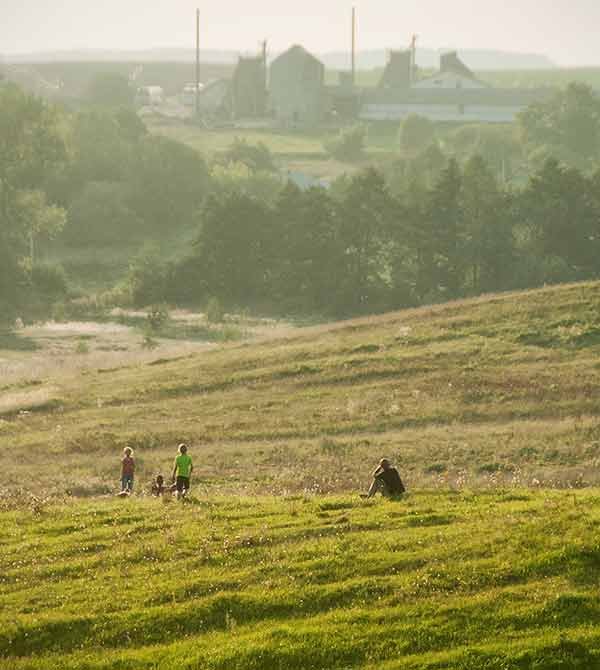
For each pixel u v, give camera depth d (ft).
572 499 351.46
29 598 297.53
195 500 396.16
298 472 519.19
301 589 290.56
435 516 338.54
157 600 292.40
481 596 279.49
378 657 259.80
